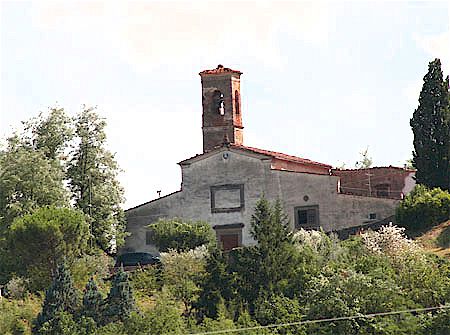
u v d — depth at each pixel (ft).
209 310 216.33
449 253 244.63
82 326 210.38
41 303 229.45
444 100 295.07
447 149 291.58
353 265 225.56
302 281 221.66
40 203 285.23
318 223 285.84
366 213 282.56
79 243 250.98
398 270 225.35
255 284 222.48
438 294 211.00
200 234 278.67
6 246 255.09
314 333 205.16
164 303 211.41
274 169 291.38
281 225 232.53
